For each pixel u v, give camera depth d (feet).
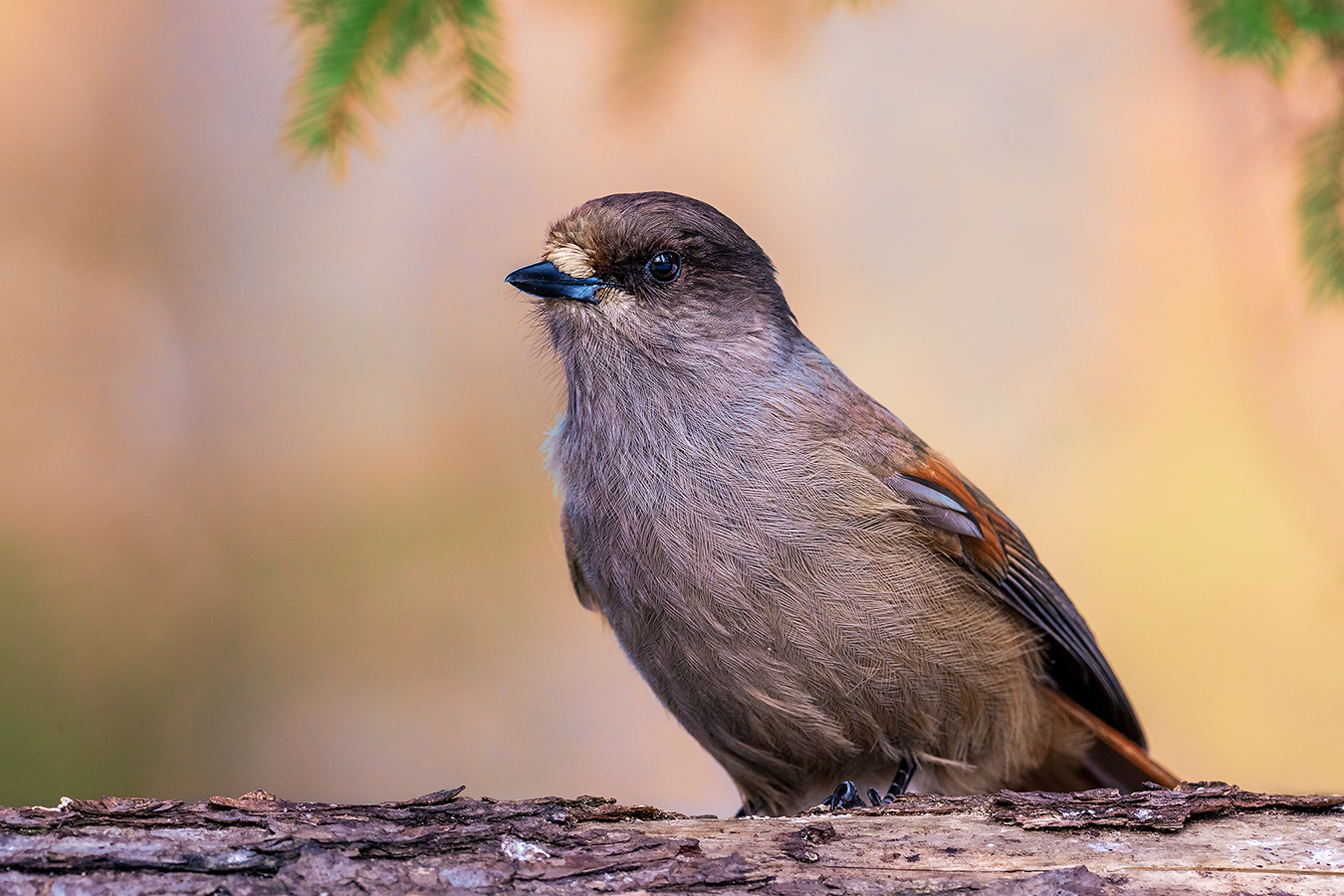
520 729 42.73
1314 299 26.48
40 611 42.86
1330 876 15.74
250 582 44.45
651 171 47.52
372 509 46.03
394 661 43.75
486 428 46.65
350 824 15.72
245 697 42.93
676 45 27.78
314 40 21.86
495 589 44.70
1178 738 41.14
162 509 45.70
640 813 17.31
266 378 47.93
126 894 14.64
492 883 15.31
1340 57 23.54
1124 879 15.79
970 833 16.85
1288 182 32.81
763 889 15.57
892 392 46.29
